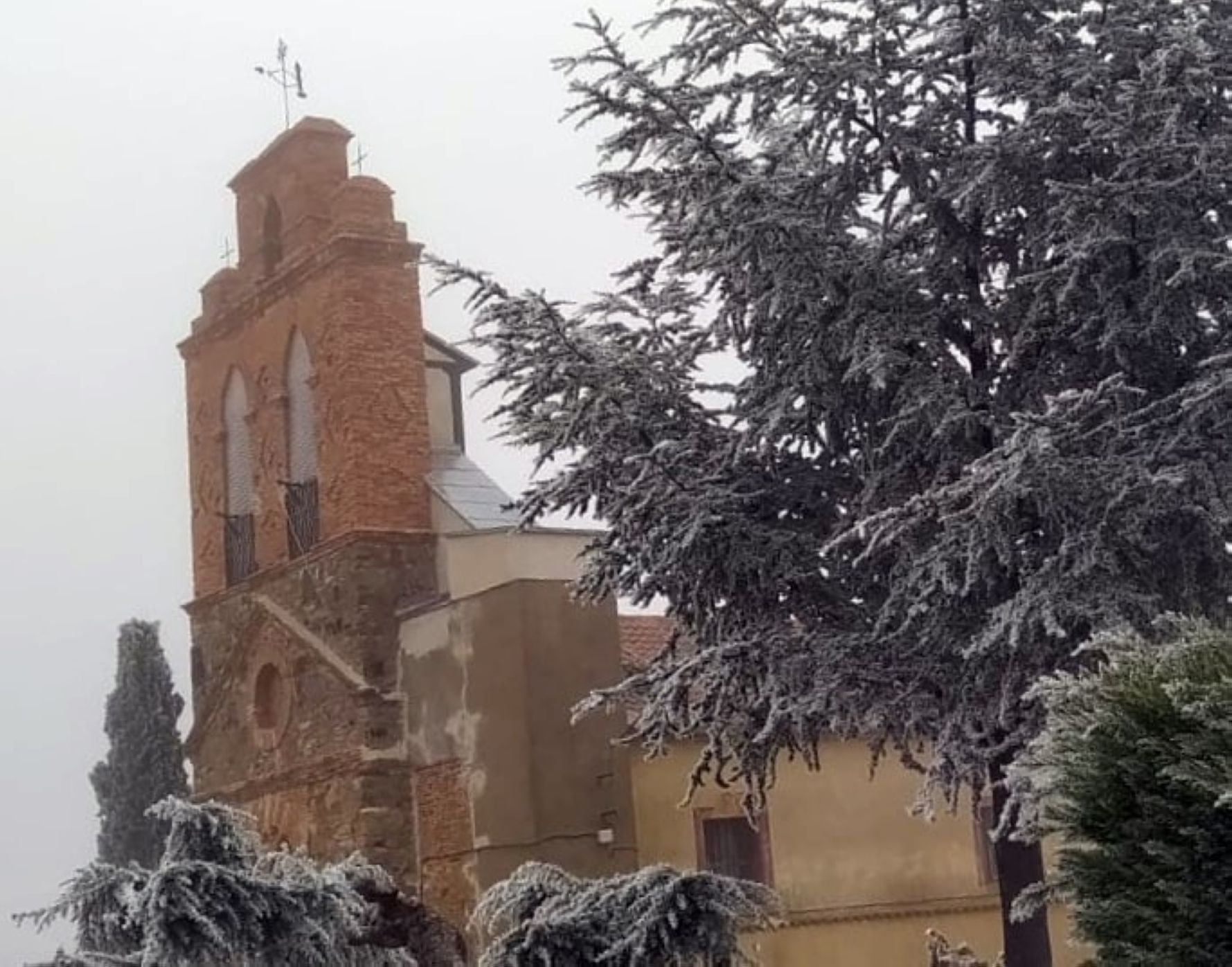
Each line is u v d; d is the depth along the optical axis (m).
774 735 13.97
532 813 22.12
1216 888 7.99
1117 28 13.44
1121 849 8.35
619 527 14.23
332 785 24.61
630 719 22.34
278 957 10.27
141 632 40.28
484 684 22.88
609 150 13.93
